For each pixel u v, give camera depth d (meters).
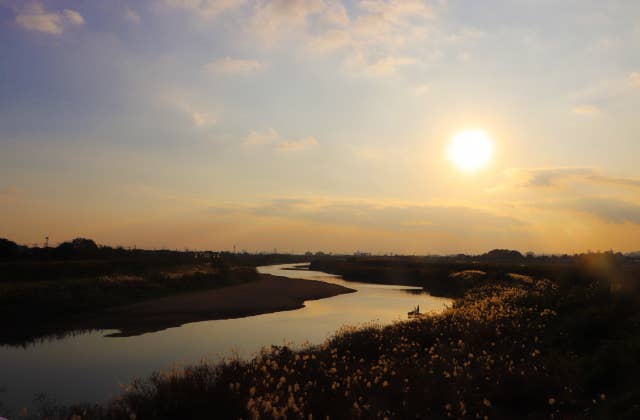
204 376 7.98
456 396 7.49
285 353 10.67
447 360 9.78
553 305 15.20
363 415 6.91
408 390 7.96
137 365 14.56
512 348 10.34
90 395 11.15
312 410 7.02
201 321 24.89
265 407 6.56
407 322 15.18
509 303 16.80
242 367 8.89
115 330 21.81
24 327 22.39
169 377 7.84
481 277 49.94
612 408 6.42
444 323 14.10
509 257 174.50
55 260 54.59
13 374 13.51
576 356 9.41
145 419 6.61
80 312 26.73
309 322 24.52
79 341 19.00
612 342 9.51
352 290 49.28
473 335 11.82
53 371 13.84
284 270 117.50
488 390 7.87
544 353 10.08
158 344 18.12
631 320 10.74
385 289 54.62
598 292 14.62
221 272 56.44
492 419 6.74
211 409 6.68
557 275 30.70
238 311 29.17
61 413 9.00
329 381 8.47
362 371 9.30
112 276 38.12
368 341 12.27
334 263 125.06
